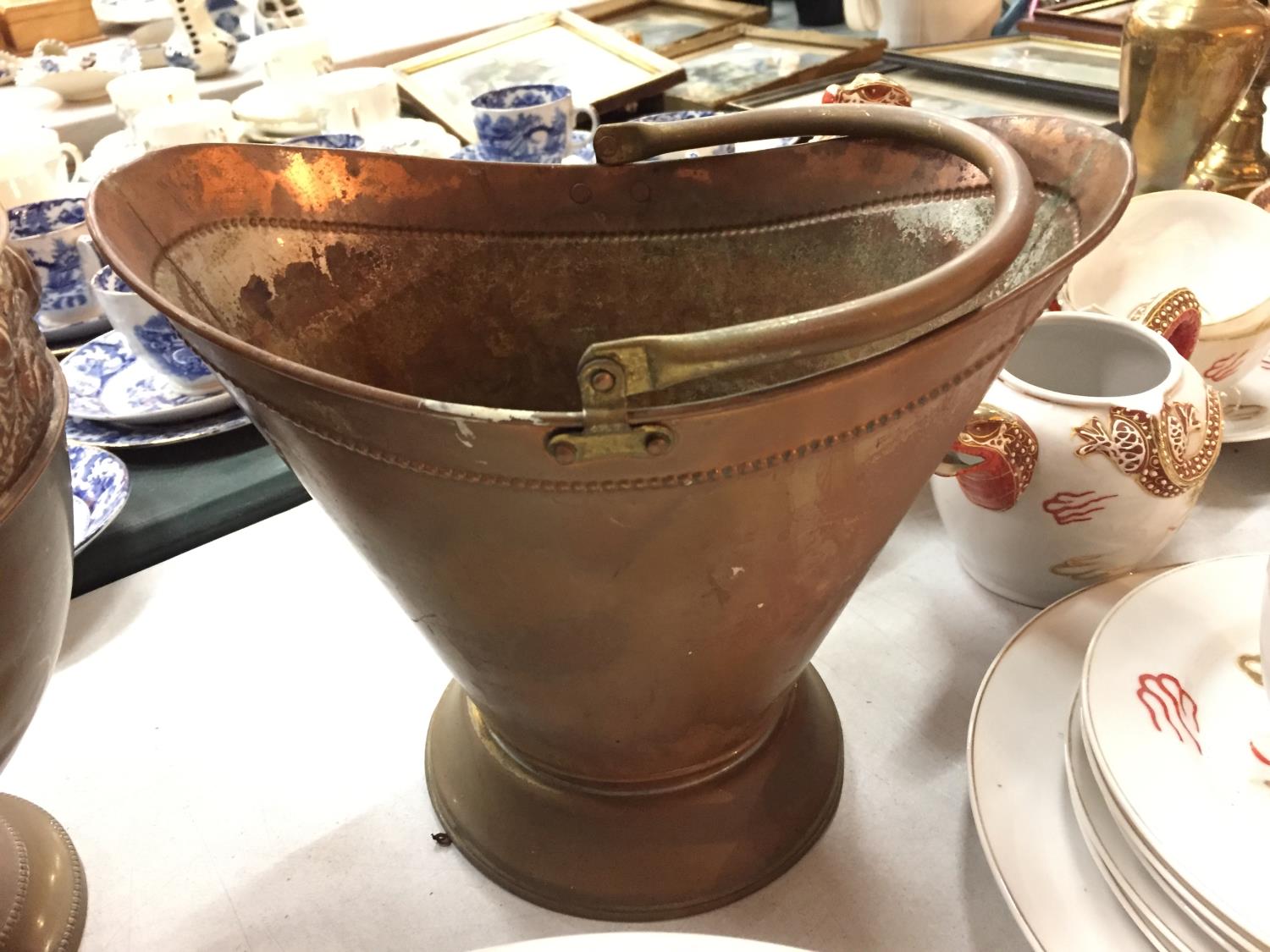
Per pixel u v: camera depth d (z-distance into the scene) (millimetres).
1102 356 549
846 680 525
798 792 452
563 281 483
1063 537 508
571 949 302
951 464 477
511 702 395
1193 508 584
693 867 427
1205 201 661
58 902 422
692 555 302
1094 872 378
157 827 468
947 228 421
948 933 407
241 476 666
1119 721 384
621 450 255
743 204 463
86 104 1189
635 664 351
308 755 502
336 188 433
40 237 785
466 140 1091
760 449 271
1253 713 398
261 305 417
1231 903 323
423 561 326
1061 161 378
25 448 318
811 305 478
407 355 479
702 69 1201
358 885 442
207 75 1191
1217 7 712
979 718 438
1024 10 1260
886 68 1142
